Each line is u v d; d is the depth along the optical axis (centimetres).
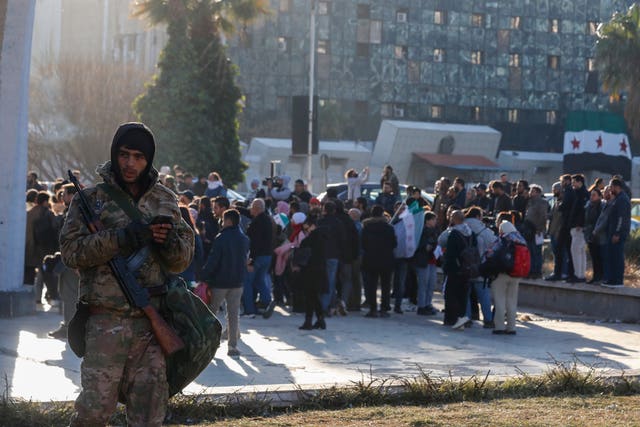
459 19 8562
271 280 1892
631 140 8388
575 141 6812
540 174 8562
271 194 2359
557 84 8750
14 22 1492
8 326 1391
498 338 1458
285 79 8106
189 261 505
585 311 1859
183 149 4019
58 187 1883
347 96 8306
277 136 7900
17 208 1525
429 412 813
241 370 1095
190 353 499
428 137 7869
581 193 1919
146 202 503
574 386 930
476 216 1614
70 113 5388
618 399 887
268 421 771
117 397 500
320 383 895
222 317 1645
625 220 1794
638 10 5453
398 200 2373
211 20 4103
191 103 4047
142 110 4075
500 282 1506
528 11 8681
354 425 753
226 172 4138
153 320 491
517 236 1497
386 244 1703
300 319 1666
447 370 1114
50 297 1642
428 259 1781
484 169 7912
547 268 2412
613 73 5494
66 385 927
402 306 1934
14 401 752
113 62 5606
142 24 8750
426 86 8500
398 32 8425
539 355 1266
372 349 1298
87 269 496
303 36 8138
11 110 1504
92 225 488
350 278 1781
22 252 1548
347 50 8288
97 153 5409
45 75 5466
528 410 822
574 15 8762
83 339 502
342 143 7762
